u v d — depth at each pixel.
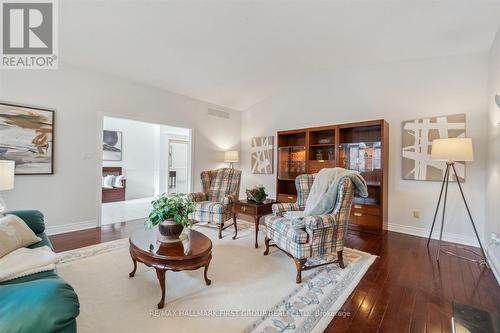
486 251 2.92
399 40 3.27
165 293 1.94
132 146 7.48
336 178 2.61
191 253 1.92
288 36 3.29
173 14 2.75
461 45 3.17
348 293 2.04
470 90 3.31
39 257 1.56
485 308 1.86
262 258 2.75
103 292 1.99
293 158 5.14
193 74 4.35
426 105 3.64
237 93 5.41
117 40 3.17
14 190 3.20
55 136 3.52
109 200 6.43
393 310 1.83
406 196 3.82
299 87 5.12
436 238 3.53
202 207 3.59
